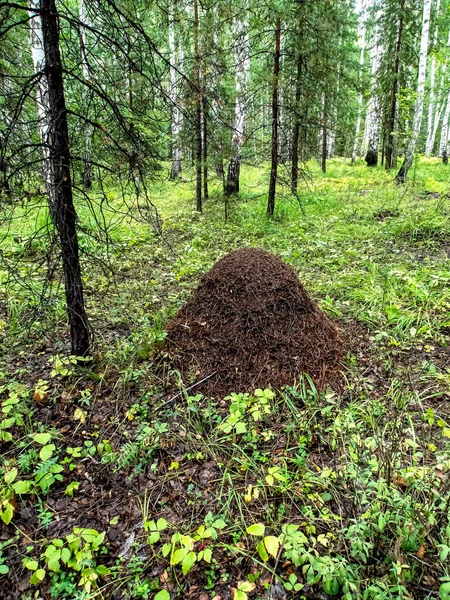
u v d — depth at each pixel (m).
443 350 3.71
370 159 18.17
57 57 2.83
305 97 9.88
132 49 3.30
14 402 2.74
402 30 14.26
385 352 3.72
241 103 10.35
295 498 2.30
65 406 3.17
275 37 7.90
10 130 2.71
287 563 1.96
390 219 7.72
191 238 7.98
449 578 1.65
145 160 3.50
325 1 9.07
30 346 4.06
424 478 2.10
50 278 3.29
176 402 3.22
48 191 3.06
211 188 13.76
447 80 15.10
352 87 11.06
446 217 6.93
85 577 1.85
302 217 8.84
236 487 2.42
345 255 6.20
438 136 28.86
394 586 1.70
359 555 1.82
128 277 5.75
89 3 3.11
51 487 2.49
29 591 1.91
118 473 2.59
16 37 5.33
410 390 3.09
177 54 13.78
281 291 3.68
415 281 4.63
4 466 2.51
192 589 1.89
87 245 6.39
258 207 10.07
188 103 8.09
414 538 1.82
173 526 2.19
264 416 2.99
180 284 5.57
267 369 3.35
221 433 2.85
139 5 4.34
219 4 8.37
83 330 3.60
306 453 2.65
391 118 15.50
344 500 2.25
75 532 1.98
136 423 3.02
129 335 4.27
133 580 1.93
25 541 2.14
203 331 3.67
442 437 2.68
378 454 2.44
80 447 2.77
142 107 3.51
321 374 3.37
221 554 2.04
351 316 4.42
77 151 3.40
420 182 11.55
